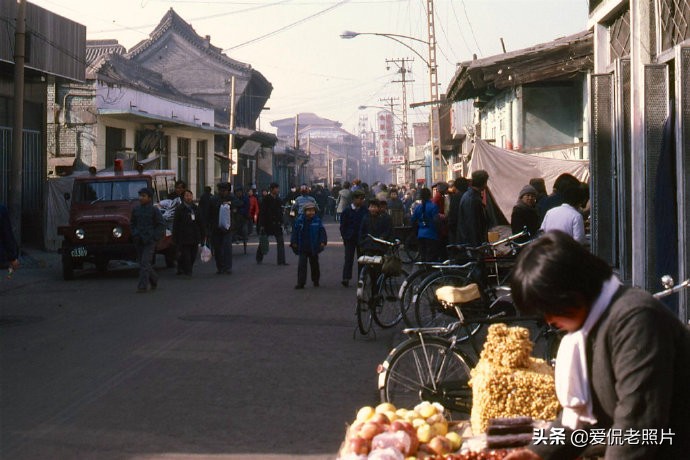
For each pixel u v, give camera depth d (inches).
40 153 1064.8
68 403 309.3
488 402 204.1
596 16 509.0
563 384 127.3
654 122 408.2
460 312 298.0
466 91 1307.8
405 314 451.2
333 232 1579.7
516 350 208.4
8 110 1007.0
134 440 263.0
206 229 817.5
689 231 370.0
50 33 987.9
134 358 390.9
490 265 445.1
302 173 3826.3
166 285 700.7
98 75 1208.8
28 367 371.6
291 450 252.7
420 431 173.9
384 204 633.0
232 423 282.4
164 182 868.0
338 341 439.2
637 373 115.5
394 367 275.0
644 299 119.5
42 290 665.0
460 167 1449.3
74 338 443.2
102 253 742.5
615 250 479.2
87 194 791.7
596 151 480.1
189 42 2704.2
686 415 119.5
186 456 246.7
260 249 922.1
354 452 165.5
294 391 328.2
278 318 515.2
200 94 2704.2
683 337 120.1
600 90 480.4
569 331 128.3
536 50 1005.2
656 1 415.8
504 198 883.4
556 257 120.2
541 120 1083.9
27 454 249.1
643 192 413.1
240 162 2287.2
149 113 1295.5
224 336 450.9
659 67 407.2
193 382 343.3
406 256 939.3
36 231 1034.1
